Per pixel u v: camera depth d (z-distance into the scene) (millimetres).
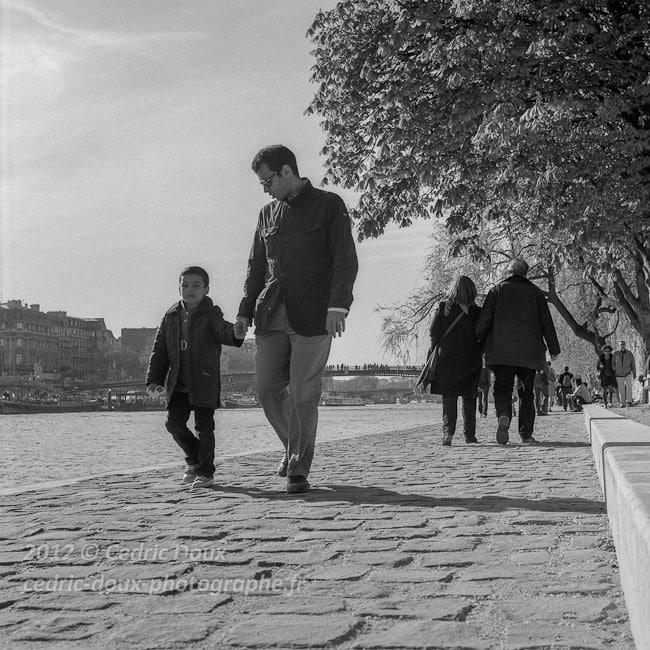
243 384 162125
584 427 15797
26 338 192500
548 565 3596
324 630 2711
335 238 6367
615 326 35469
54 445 21797
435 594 3168
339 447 11195
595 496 5699
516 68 14922
